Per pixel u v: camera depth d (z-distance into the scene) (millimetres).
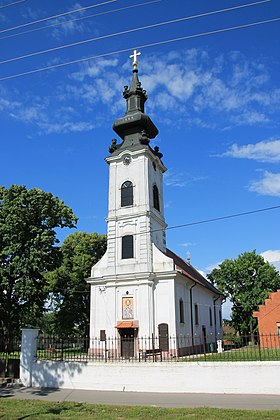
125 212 37156
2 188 26797
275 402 14523
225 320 62469
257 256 59844
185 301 37406
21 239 25219
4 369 21547
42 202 26969
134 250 35594
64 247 49719
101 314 35188
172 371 17719
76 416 12586
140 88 41688
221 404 14492
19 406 14469
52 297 47062
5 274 24609
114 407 14125
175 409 13438
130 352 32781
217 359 20891
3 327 25484
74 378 19422
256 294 57094
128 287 34656
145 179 37406
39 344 21500
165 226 40688
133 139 39781
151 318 33094
